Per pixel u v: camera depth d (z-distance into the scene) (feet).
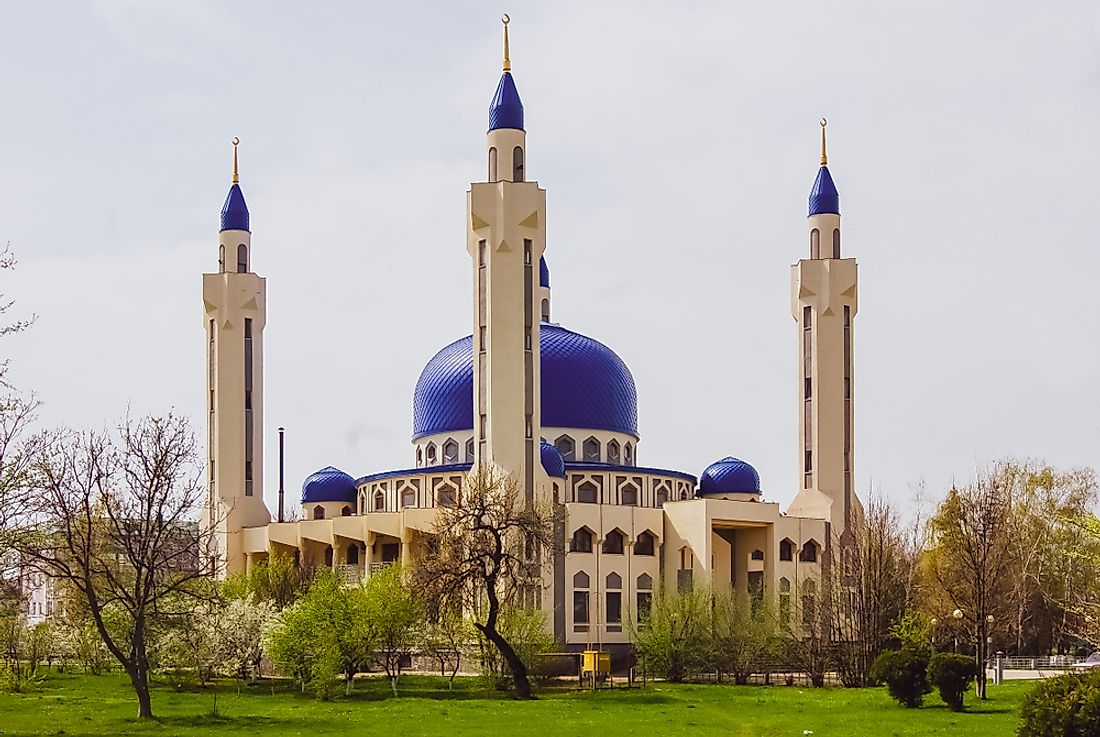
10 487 164.96
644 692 236.22
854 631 269.85
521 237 315.99
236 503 371.97
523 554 275.80
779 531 348.38
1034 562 340.18
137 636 193.16
